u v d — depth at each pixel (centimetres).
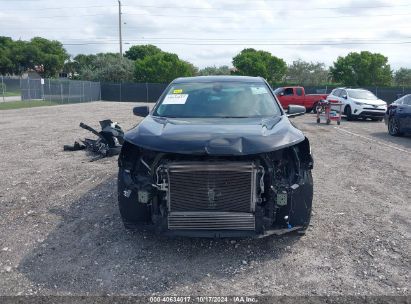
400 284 376
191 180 409
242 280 384
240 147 405
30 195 639
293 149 443
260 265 412
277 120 497
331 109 1919
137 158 453
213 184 407
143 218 447
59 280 385
